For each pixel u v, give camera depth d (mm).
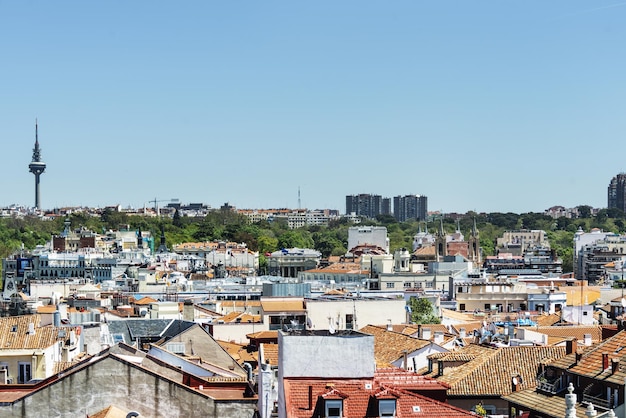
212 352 127062
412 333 181125
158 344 127062
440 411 72312
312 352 75125
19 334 120000
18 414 71188
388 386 74812
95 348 139625
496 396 116938
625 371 93375
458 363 127875
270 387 73250
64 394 71688
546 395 101312
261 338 153625
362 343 75500
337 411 71375
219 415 73375
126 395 72188
